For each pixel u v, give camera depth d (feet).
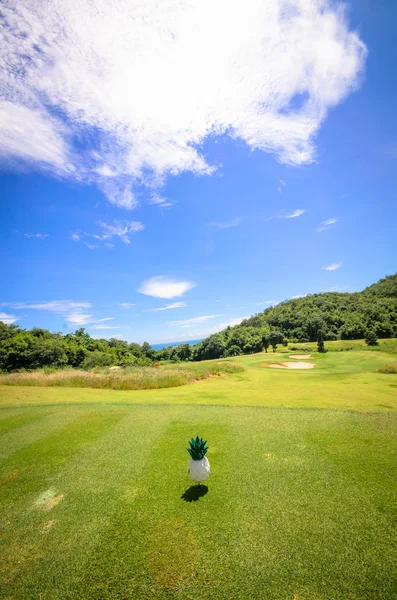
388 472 16.84
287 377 66.80
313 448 20.40
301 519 13.39
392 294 296.92
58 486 17.58
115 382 58.70
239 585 10.34
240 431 24.32
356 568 10.68
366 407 33.86
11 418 31.94
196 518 13.91
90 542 12.87
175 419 28.60
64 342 164.14
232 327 354.95
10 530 13.93
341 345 186.80
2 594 10.61
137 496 16.03
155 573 11.09
